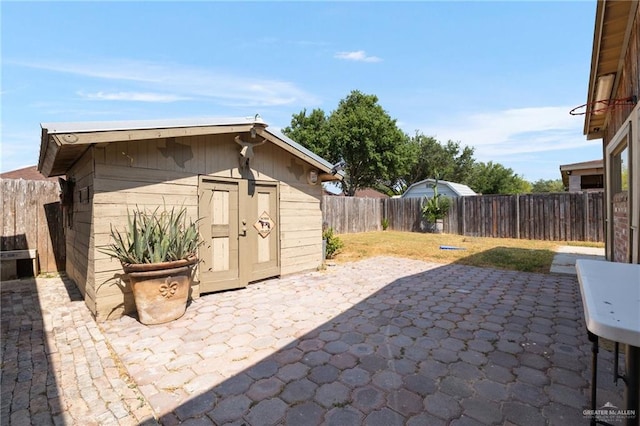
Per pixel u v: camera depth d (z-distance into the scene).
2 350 2.82
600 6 2.60
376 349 2.81
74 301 4.30
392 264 7.00
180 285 3.56
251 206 5.12
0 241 5.86
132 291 3.65
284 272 5.67
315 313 3.77
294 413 1.95
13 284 5.30
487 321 3.47
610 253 5.04
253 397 2.11
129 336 3.11
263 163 5.33
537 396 2.10
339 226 13.48
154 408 2.00
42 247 6.18
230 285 4.76
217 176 4.64
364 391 2.17
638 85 2.82
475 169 33.19
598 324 0.95
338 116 22.83
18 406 2.03
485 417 1.89
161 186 4.05
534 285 5.01
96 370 2.46
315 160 5.87
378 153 21.84
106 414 1.94
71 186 4.89
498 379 2.31
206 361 2.60
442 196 13.67
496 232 11.87
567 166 12.45
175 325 3.39
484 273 5.96
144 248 3.44
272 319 3.57
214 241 4.62
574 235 10.16
